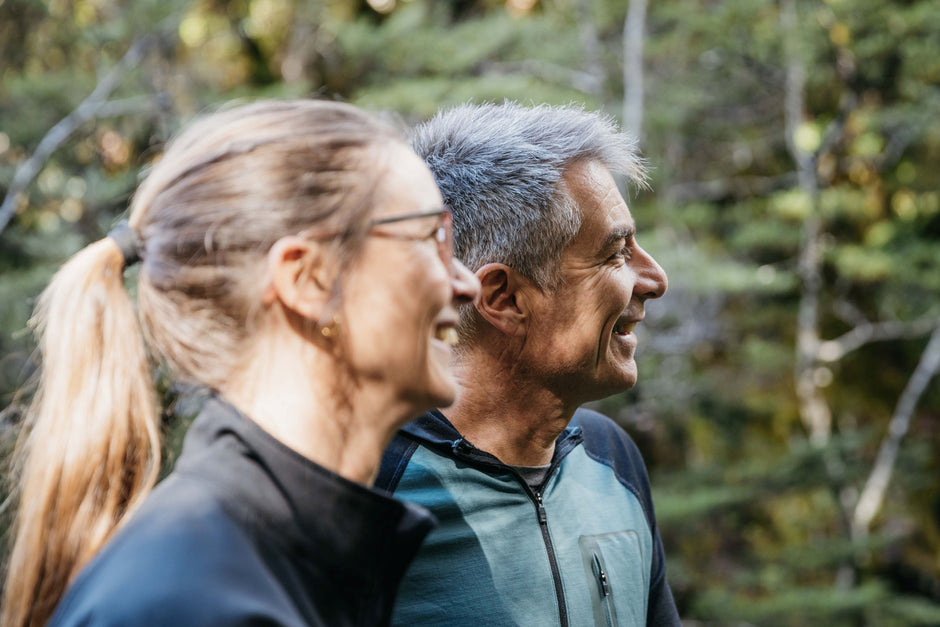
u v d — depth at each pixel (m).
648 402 5.46
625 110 5.19
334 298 0.67
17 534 0.68
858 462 5.52
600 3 5.45
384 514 0.70
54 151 4.22
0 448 0.76
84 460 0.67
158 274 0.69
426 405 0.73
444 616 1.05
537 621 1.07
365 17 5.30
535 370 1.11
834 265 6.58
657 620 1.28
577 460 1.23
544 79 5.28
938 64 5.77
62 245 3.68
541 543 1.11
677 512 4.78
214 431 0.67
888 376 6.48
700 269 4.98
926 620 5.07
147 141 4.41
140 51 4.34
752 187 6.65
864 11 5.60
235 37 5.95
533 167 1.08
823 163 6.52
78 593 0.58
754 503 5.90
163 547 0.58
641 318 1.16
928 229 6.48
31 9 4.72
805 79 6.22
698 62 6.09
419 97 4.46
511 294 1.10
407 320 0.69
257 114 0.70
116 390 0.68
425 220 0.70
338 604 0.68
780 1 6.05
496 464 1.10
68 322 0.67
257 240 0.67
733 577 5.56
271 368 0.68
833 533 5.90
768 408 6.21
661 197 6.09
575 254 1.08
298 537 0.66
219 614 0.56
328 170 0.67
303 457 0.67
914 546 5.99
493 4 6.22
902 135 6.27
